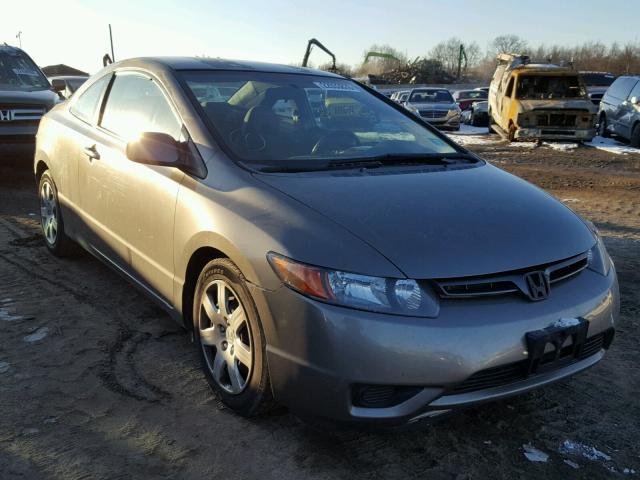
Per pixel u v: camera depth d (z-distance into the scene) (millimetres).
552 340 2514
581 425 2967
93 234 4172
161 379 3230
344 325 2354
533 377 2594
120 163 3703
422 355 2342
